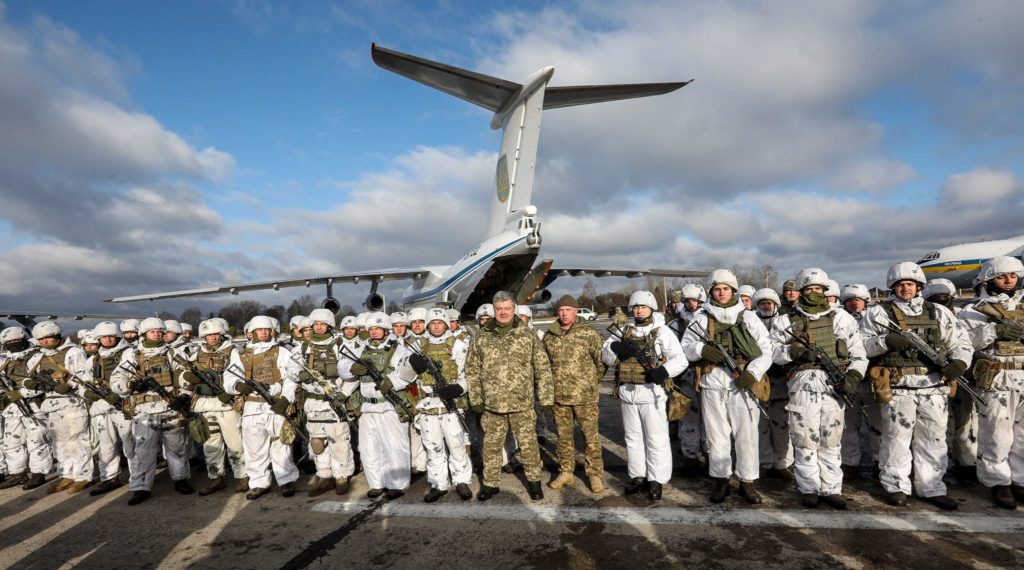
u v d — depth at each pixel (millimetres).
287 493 5227
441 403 4836
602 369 4887
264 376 5254
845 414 4922
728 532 3760
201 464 6840
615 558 3438
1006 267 4309
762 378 4301
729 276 4590
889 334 4211
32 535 4559
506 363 4672
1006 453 4078
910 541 3480
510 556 3547
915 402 4141
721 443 4379
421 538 3939
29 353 6590
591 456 4746
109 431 5770
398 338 5301
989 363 4102
